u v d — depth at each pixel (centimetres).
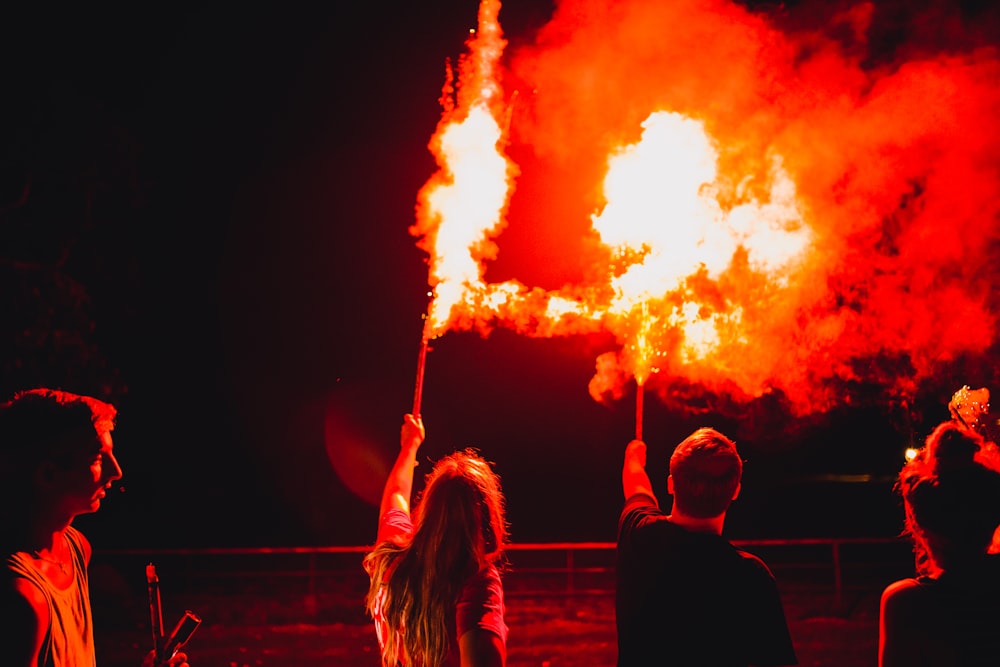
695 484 335
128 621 1376
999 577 288
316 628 1345
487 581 303
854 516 2772
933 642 283
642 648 328
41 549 294
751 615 322
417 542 307
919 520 297
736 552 331
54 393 302
